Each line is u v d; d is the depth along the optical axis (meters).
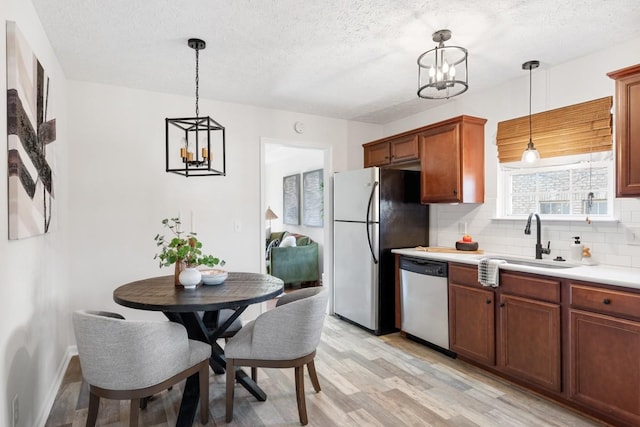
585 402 2.18
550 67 2.96
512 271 2.60
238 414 2.25
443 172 3.49
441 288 3.17
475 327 2.86
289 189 7.47
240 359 2.12
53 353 2.55
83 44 2.54
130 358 1.73
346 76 3.15
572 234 2.81
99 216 3.29
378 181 3.69
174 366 1.89
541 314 2.41
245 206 3.92
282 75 3.13
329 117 4.43
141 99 3.45
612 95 2.61
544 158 3.02
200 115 3.71
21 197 1.72
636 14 2.18
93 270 3.27
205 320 2.58
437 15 2.19
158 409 2.31
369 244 3.69
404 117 4.44
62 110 2.99
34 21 2.10
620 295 2.02
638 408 1.95
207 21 2.25
